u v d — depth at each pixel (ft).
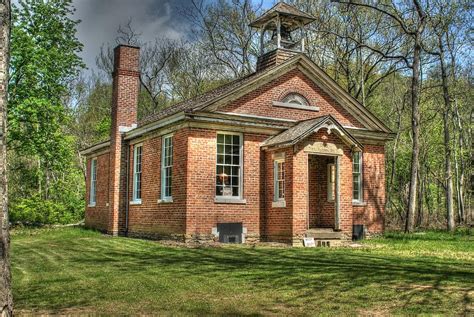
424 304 26.73
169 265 41.73
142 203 73.26
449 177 96.02
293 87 70.23
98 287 32.35
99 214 91.40
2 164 20.22
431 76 119.96
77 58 103.45
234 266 40.68
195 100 80.33
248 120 65.26
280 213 62.90
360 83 119.03
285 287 31.65
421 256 47.62
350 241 63.93
